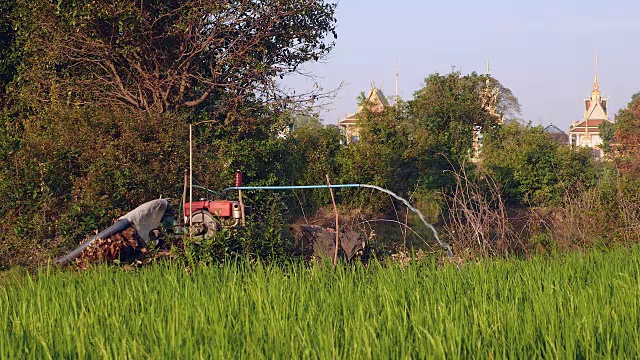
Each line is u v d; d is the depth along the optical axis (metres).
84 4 25.53
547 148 41.22
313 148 37.06
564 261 14.21
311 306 9.58
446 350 7.62
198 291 10.66
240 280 11.93
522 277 11.93
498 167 41.19
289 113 28.12
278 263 14.77
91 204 18.08
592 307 9.30
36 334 8.59
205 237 15.14
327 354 7.51
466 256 14.74
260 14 27.31
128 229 14.87
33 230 17.88
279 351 7.76
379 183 35.84
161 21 27.14
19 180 18.78
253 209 18.31
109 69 28.09
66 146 20.59
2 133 24.33
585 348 7.69
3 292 11.85
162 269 13.09
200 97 28.72
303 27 28.19
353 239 16.42
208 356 7.71
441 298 10.11
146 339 8.42
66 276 12.39
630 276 12.06
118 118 21.84
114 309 9.82
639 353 7.56
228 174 22.58
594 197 18.81
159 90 27.33
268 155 25.56
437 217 35.66
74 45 26.61
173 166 20.92
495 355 7.52
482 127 57.47
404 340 7.94
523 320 8.96
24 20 26.64
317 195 35.16
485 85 57.81
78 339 8.20
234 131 27.14
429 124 53.44
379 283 11.22
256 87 28.12
